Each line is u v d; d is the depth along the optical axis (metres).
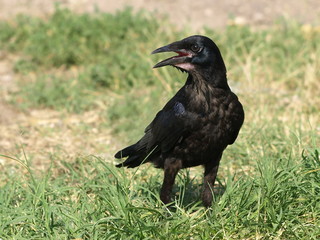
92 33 17.94
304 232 7.88
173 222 7.90
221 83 8.09
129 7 19.69
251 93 13.59
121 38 18.00
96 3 22.17
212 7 21.58
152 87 14.98
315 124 12.05
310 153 9.16
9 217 8.11
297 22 18.95
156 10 19.89
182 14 20.94
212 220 8.06
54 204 8.40
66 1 22.52
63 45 17.45
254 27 19.59
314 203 8.41
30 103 15.02
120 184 8.56
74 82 15.86
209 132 8.13
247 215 8.16
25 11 21.66
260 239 7.81
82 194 8.76
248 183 8.64
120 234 7.61
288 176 8.55
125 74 15.76
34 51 17.61
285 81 15.30
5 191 8.95
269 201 8.05
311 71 14.94
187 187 9.47
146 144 8.80
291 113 12.88
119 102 14.65
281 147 10.88
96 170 10.10
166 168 8.52
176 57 8.14
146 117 13.47
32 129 13.62
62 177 9.97
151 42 16.89
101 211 8.16
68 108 14.73
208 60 8.02
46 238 7.70
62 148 12.35
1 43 18.75
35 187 8.78
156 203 8.51
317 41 17.03
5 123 13.96
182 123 8.12
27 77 16.75
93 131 13.49
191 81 8.21
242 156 10.98
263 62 16.11
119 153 9.14
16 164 11.31
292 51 16.64
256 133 11.35
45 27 18.62
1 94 15.52
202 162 8.47
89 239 7.80
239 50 16.75
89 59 17.33
